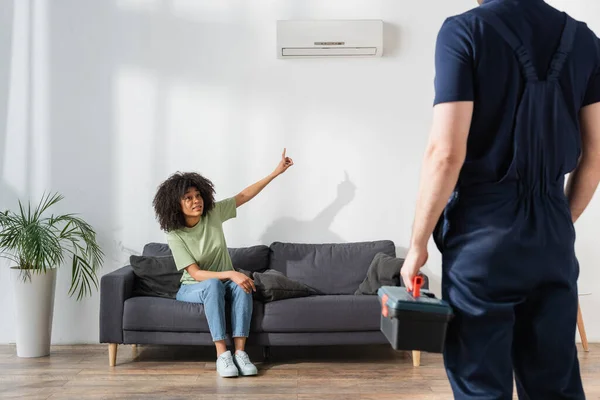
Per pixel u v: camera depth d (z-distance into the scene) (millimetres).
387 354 4215
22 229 4102
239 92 4578
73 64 4520
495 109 1469
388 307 1517
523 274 1463
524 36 1475
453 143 1421
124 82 4543
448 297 1520
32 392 3332
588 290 4559
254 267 4402
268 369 3822
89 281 4547
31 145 4512
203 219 4062
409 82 4578
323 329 3822
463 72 1439
